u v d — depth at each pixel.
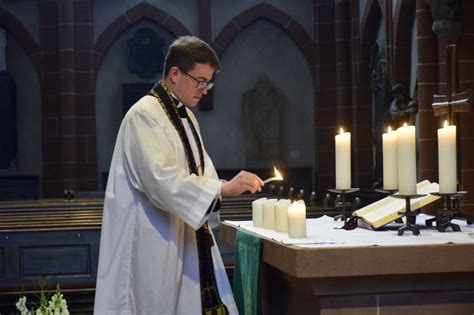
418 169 11.57
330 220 4.74
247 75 17.62
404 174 3.69
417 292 3.34
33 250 8.23
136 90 17.39
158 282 3.90
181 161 4.05
